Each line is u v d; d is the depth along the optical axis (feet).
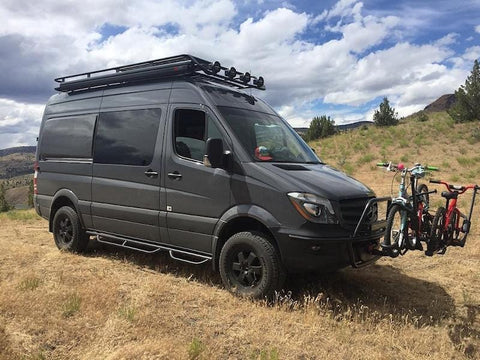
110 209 21.81
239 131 18.15
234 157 17.44
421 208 16.76
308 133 108.68
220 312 15.60
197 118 18.90
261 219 16.31
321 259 15.66
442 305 17.02
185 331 14.01
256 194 16.63
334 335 14.12
